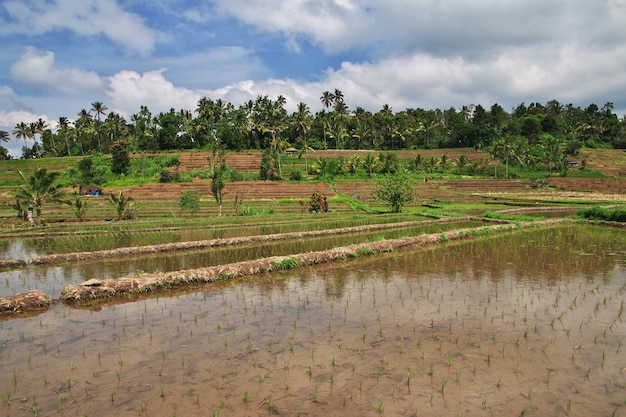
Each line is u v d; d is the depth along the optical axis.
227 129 94.12
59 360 7.26
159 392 6.09
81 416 5.54
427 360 6.95
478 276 12.58
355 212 38.22
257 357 7.17
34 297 10.39
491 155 84.62
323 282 12.18
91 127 97.56
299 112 93.31
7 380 6.59
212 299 10.70
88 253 16.94
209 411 5.57
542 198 50.91
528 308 9.51
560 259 15.06
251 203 45.56
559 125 110.38
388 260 15.37
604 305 9.67
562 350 7.28
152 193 54.53
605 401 5.70
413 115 116.38
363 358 7.06
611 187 65.19
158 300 10.77
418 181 69.50
